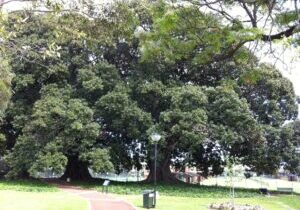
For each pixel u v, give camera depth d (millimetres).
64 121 37625
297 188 53344
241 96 42688
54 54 10336
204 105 39125
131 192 34750
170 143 40688
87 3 10398
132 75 41688
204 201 31469
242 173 36844
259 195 37719
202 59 9312
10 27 9633
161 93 39500
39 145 38031
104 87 40688
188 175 47438
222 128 37938
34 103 40500
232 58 9336
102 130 41688
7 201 25688
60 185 39062
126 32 11164
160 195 34000
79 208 24078
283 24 8180
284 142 41938
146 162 44438
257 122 41156
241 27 8367
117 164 42094
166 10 8250
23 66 39812
